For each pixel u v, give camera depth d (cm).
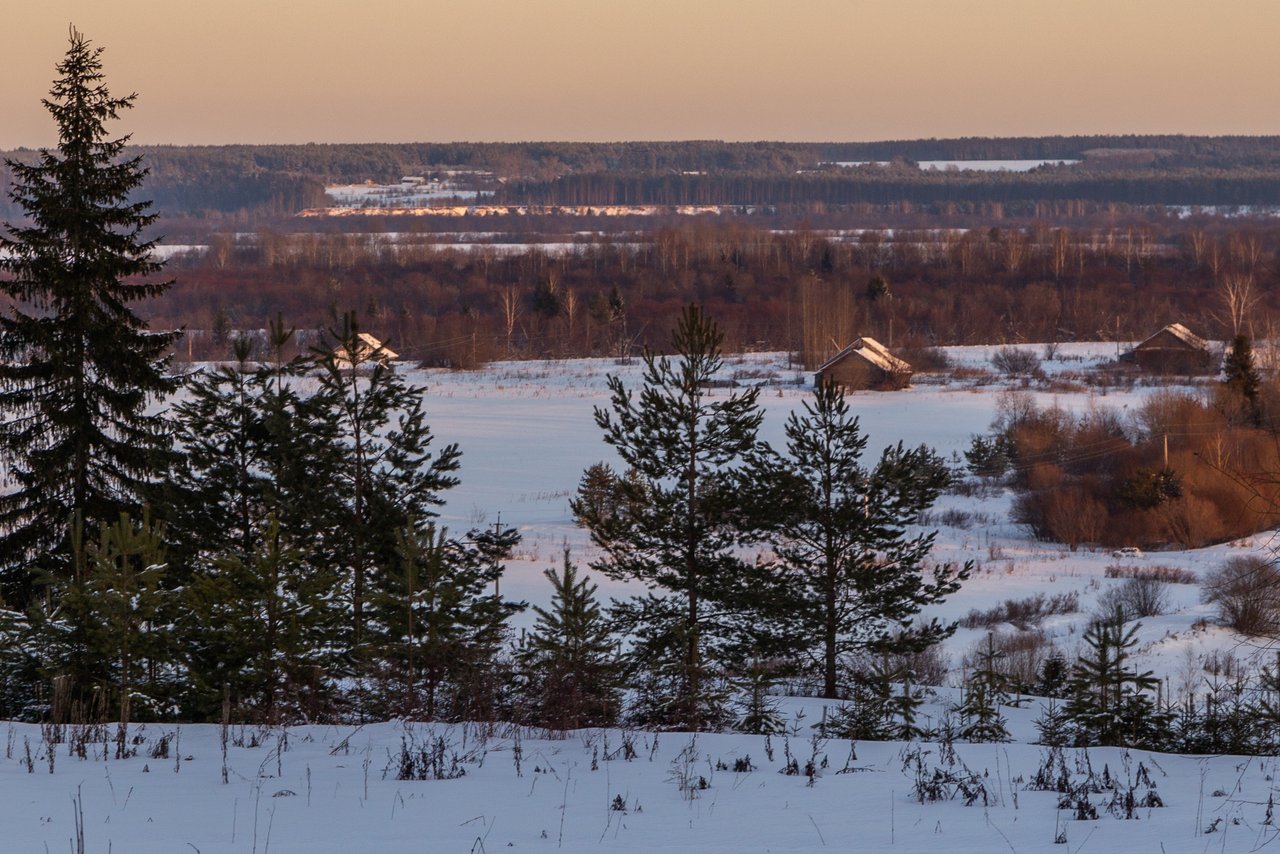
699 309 7938
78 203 8012
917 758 3916
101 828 2742
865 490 7906
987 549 16088
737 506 7831
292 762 3700
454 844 2650
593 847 2642
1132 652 10138
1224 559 15062
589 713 5356
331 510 7394
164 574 5119
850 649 7844
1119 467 18500
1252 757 4497
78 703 4778
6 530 8131
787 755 3969
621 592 12038
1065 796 3338
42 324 7975
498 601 5850
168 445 7925
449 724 4738
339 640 5609
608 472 15288
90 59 7994
